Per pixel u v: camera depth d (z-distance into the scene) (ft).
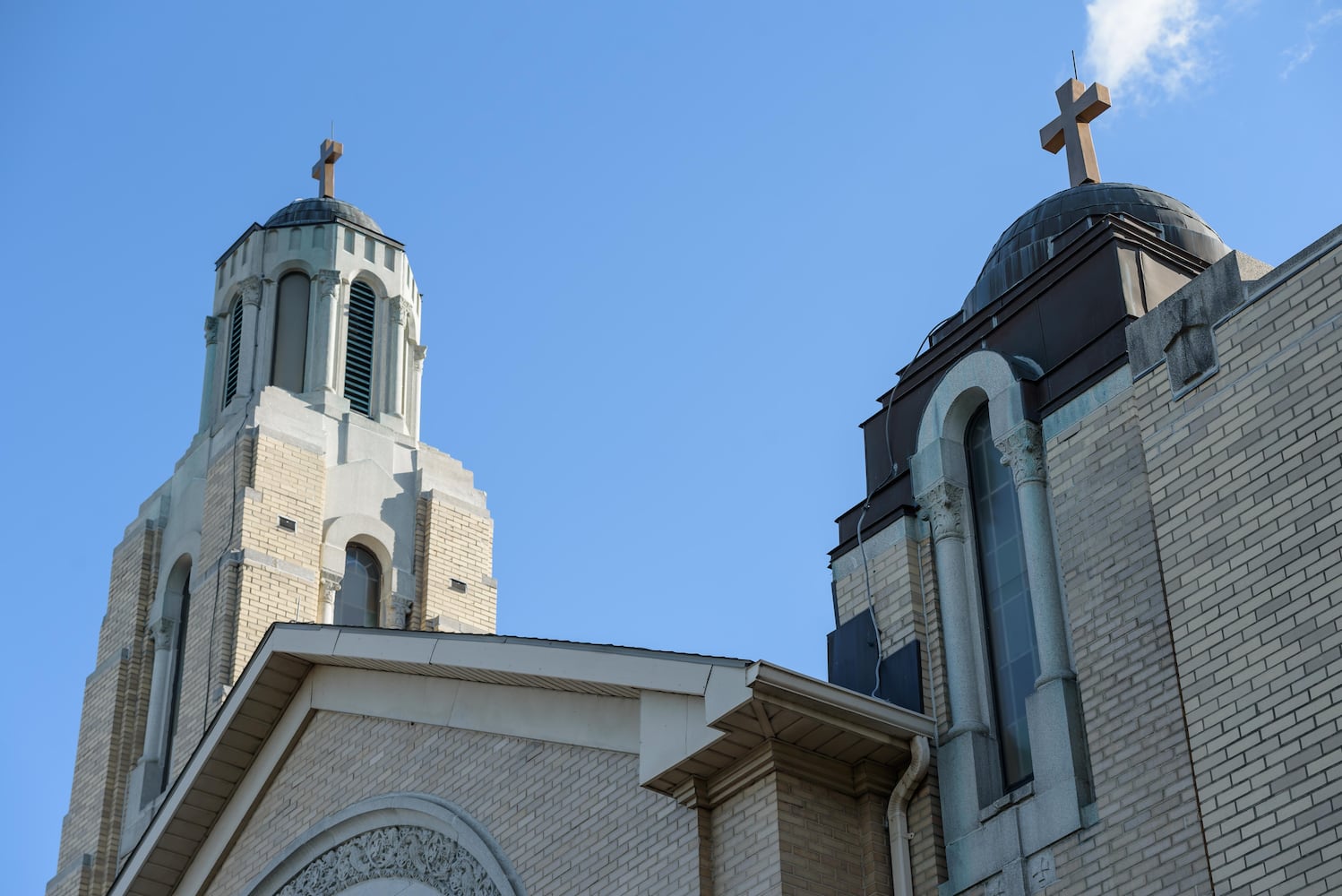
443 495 123.34
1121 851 48.37
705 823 53.88
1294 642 45.88
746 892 51.83
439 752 64.08
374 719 67.67
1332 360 47.62
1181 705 48.39
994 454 58.70
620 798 56.65
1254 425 48.91
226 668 106.73
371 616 117.39
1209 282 51.65
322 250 128.67
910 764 53.72
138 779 109.19
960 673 55.72
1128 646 50.52
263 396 119.24
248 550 111.14
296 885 66.80
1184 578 49.16
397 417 126.00
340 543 116.57
